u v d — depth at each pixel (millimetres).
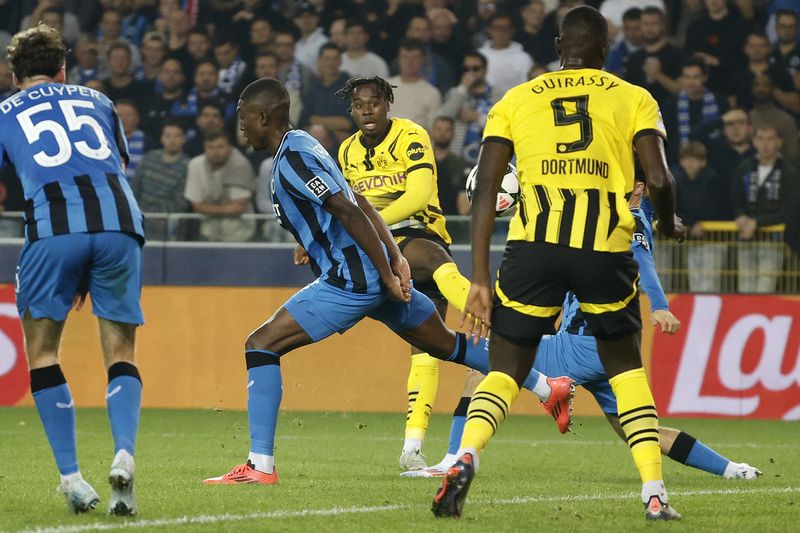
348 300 18812
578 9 15211
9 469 21297
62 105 15281
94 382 40062
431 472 21219
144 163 45906
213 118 47312
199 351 40000
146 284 40594
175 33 50125
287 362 39719
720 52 48812
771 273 39656
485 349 19750
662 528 14211
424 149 23578
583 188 14414
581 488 19438
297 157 18266
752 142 45062
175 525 13852
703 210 42719
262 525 14023
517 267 14523
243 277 40688
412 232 23703
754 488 19609
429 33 50250
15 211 45062
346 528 13875
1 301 39625
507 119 14859
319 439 30453
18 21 53312
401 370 39438
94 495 14781
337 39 50531
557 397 19000
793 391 38531
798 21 49156
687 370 38844
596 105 14602
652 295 19297
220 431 32125
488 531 13773
